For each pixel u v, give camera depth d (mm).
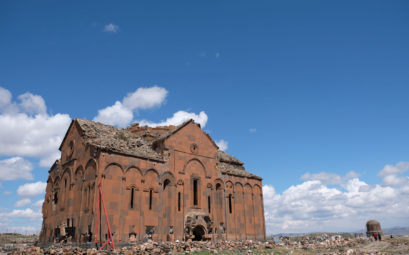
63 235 31625
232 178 44844
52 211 38281
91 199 30812
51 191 40562
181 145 39844
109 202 30953
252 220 45438
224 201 42531
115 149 33000
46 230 38812
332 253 31375
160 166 36594
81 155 35031
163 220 35156
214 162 43188
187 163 39781
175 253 27375
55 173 40656
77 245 27781
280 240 48406
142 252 25812
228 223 42000
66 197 35406
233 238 41781
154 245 28281
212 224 39312
